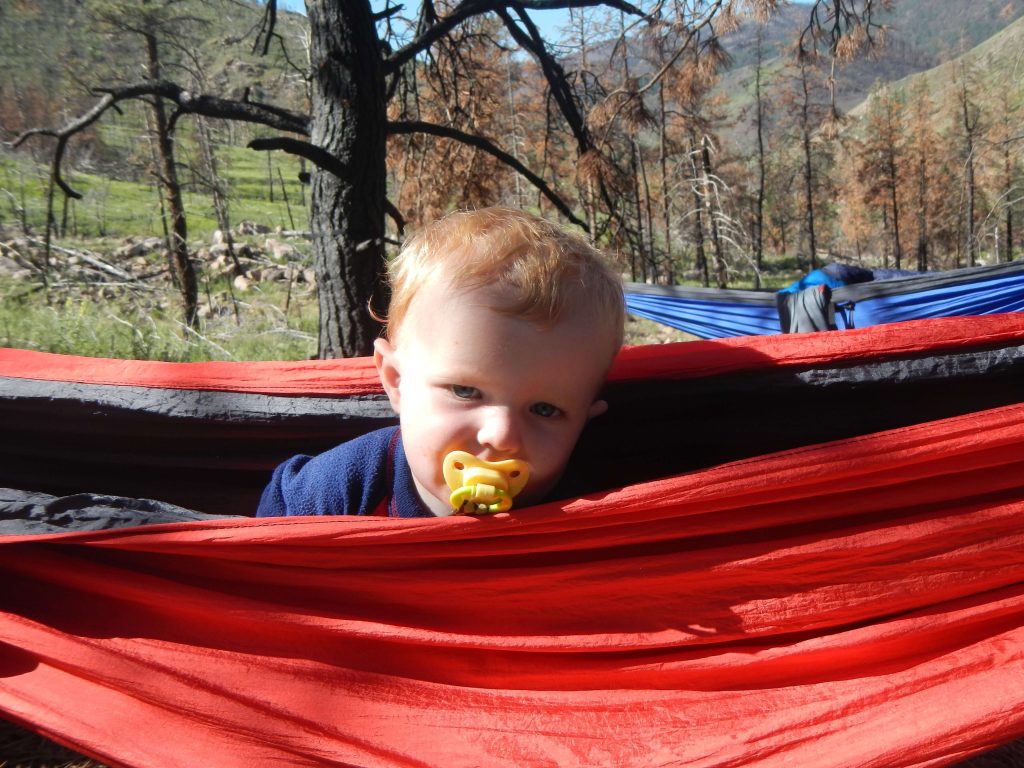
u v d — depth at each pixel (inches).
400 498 23.3
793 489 20.5
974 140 728.3
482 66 137.6
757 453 26.1
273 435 29.6
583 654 21.4
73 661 21.3
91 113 96.4
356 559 21.5
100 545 21.9
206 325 250.7
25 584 23.2
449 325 18.9
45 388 30.3
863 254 919.0
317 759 20.2
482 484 19.0
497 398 19.1
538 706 20.8
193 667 21.1
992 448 21.0
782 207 863.7
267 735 20.3
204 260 397.1
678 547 21.3
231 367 29.9
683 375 25.2
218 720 20.5
